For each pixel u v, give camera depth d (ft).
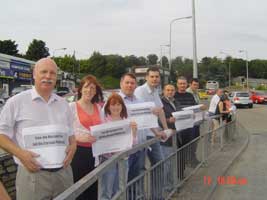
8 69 101.86
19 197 12.31
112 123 14.94
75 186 8.40
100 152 14.78
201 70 375.25
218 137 36.94
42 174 12.12
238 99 126.93
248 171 29.32
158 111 20.40
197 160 27.94
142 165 16.76
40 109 12.39
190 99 27.37
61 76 120.16
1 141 11.87
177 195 21.50
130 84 18.75
